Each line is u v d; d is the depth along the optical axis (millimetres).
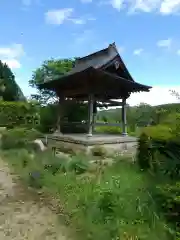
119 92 13875
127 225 3480
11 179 6477
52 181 5945
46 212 4426
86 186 5219
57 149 11688
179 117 4852
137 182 4598
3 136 11438
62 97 14461
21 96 22672
